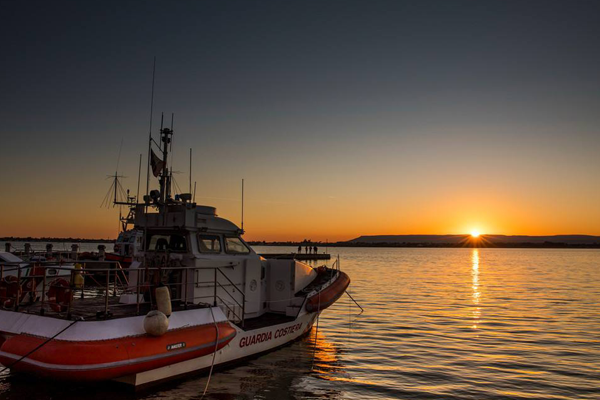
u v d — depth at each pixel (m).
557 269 59.25
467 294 27.70
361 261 83.88
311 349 12.09
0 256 16.88
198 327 8.22
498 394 8.98
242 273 10.88
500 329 16.11
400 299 24.97
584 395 8.98
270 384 9.03
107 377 6.50
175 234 9.83
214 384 8.73
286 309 11.70
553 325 17.02
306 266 12.89
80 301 9.15
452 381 9.80
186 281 9.45
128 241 29.53
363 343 13.48
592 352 12.61
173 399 7.94
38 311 7.59
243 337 9.73
